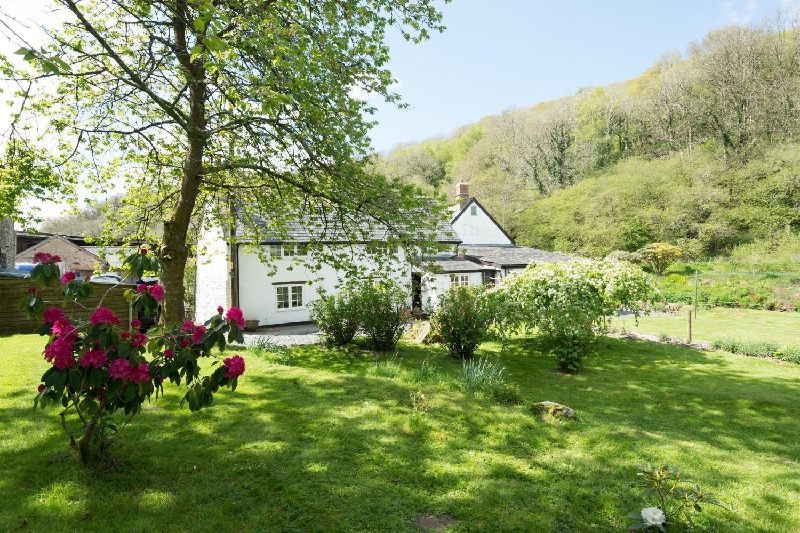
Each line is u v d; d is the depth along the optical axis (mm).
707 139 42375
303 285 20000
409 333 14578
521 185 50062
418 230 8352
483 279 25344
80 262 28078
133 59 8375
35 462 3914
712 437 6035
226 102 9438
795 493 4137
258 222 13562
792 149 34500
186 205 9148
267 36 6441
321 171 8422
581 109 53750
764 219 32688
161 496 3551
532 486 4023
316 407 5863
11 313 12281
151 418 5242
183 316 9266
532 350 13141
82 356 3068
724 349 13523
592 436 5426
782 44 38969
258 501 3590
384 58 7891
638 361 11898
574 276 12258
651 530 3232
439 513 3527
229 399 6145
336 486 3855
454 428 5328
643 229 35312
